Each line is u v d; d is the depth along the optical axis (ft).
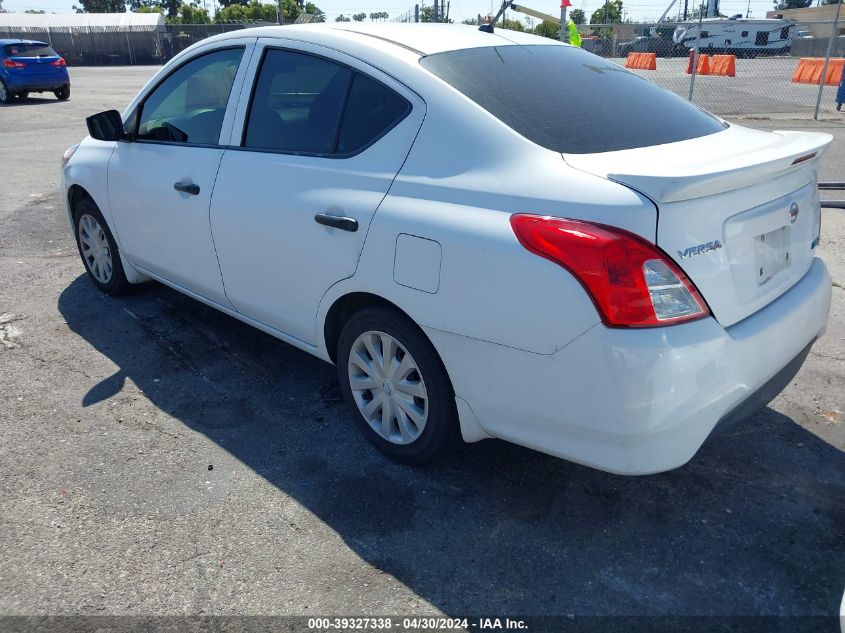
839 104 48.14
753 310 8.33
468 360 8.51
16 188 27.63
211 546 8.73
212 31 132.98
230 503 9.50
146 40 131.64
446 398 9.18
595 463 7.83
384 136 9.48
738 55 95.45
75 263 18.93
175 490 9.77
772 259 8.66
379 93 9.70
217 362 13.44
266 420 11.50
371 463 10.35
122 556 8.56
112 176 14.34
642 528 8.98
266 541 8.81
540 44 11.25
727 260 7.84
